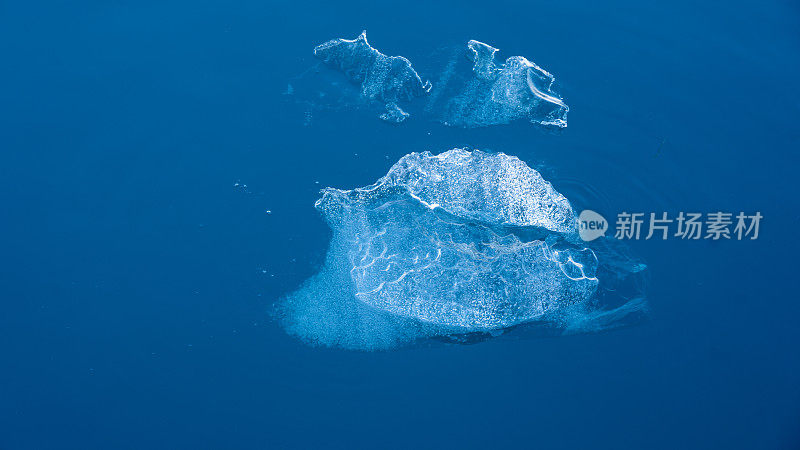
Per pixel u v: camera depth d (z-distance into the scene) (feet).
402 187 54.95
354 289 51.52
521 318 50.75
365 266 52.31
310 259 52.65
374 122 59.41
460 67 63.00
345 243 53.36
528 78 60.44
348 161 56.95
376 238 53.57
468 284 51.34
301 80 61.26
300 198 55.01
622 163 57.88
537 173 55.31
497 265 52.13
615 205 56.24
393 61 61.16
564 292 51.88
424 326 50.19
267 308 50.49
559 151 58.59
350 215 54.49
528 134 59.47
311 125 58.70
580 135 59.31
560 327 50.47
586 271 52.90
